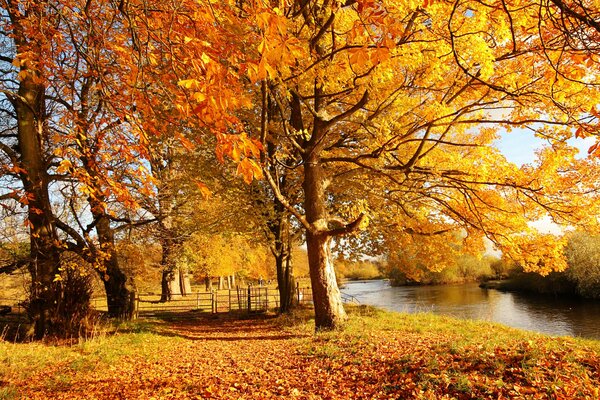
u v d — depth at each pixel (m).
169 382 6.87
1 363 8.13
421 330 10.23
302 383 6.32
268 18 2.62
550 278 28.53
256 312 19.66
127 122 4.81
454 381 5.15
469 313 22.67
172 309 21.89
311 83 7.63
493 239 10.04
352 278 73.88
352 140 13.53
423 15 6.58
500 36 6.07
